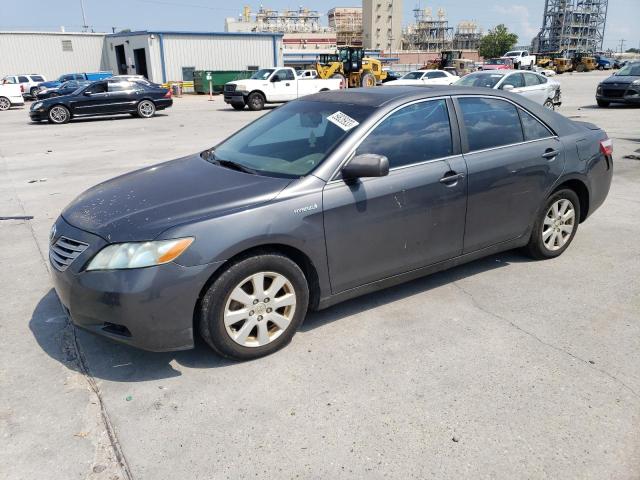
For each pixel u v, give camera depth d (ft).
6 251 17.44
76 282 9.77
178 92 113.29
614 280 14.48
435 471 7.86
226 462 8.09
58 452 8.37
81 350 11.33
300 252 10.86
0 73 136.98
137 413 9.26
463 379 10.09
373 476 7.78
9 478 7.86
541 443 8.40
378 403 9.42
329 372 10.39
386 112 12.13
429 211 12.44
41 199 24.35
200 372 10.44
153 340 9.74
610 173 16.72
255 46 136.26
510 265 15.60
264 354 10.88
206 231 9.74
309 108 13.58
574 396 9.55
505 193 13.85
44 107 60.03
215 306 10.02
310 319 12.53
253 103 74.38
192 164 13.15
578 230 18.86
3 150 39.96
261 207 10.28
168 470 7.97
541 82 52.80
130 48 134.82
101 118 67.72
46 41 140.67
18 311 13.12
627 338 11.50
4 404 9.55
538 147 14.53
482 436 8.57
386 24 447.42
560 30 437.99
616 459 8.06
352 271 11.68
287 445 8.43
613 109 62.18
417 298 13.53
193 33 128.47
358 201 11.31
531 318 12.44
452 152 12.95
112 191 11.77
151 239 9.54
